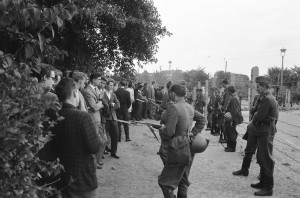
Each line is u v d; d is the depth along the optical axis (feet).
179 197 16.81
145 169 24.73
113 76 52.54
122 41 49.75
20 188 7.54
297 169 25.85
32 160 8.22
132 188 20.21
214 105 42.19
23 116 7.60
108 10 41.27
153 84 63.41
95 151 10.99
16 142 7.14
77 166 10.87
